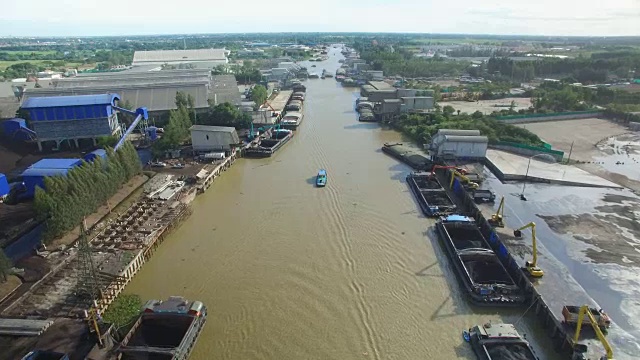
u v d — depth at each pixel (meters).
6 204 63.59
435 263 54.03
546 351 40.34
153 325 42.28
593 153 96.81
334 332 42.31
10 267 46.28
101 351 37.50
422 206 68.69
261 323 43.50
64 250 52.38
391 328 42.88
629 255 54.38
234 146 95.00
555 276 48.62
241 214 67.19
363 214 66.81
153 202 66.69
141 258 52.91
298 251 56.53
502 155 92.88
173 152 89.00
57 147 90.88
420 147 99.81
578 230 60.78
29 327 39.44
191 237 60.22
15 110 113.00
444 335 41.94
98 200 61.50
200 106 117.81
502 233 59.03
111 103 92.88
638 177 82.06
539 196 72.75
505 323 43.00
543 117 126.31
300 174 84.31
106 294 45.00
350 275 51.41
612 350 37.66
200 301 45.78
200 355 39.66
